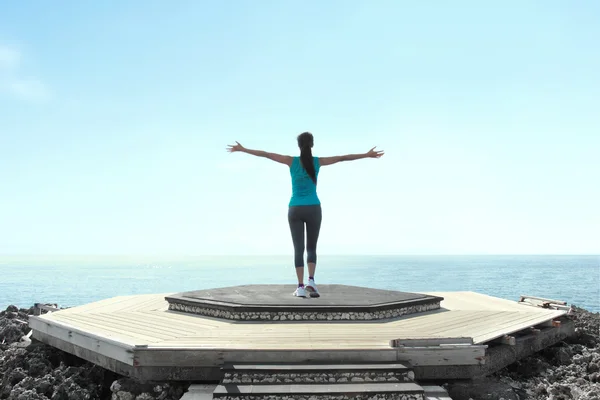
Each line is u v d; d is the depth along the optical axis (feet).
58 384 18.67
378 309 22.82
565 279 213.46
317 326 21.03
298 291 25.81
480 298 32.55
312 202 25.55
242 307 22.34
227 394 14.10
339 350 16.39
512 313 25.50
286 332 19.62
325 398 14.19
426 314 25.02
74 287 173.17
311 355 16.33
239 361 16.33
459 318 23.75
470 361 17.10
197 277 270.67
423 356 16.75
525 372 21.29
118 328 20.59
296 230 25.98
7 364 21.50
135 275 299.99
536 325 23.65
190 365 16.46
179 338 18.40
